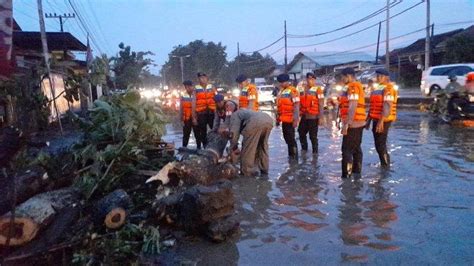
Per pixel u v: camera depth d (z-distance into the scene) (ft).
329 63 159.43
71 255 12.64
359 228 15.33
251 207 18.29
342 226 15.60
